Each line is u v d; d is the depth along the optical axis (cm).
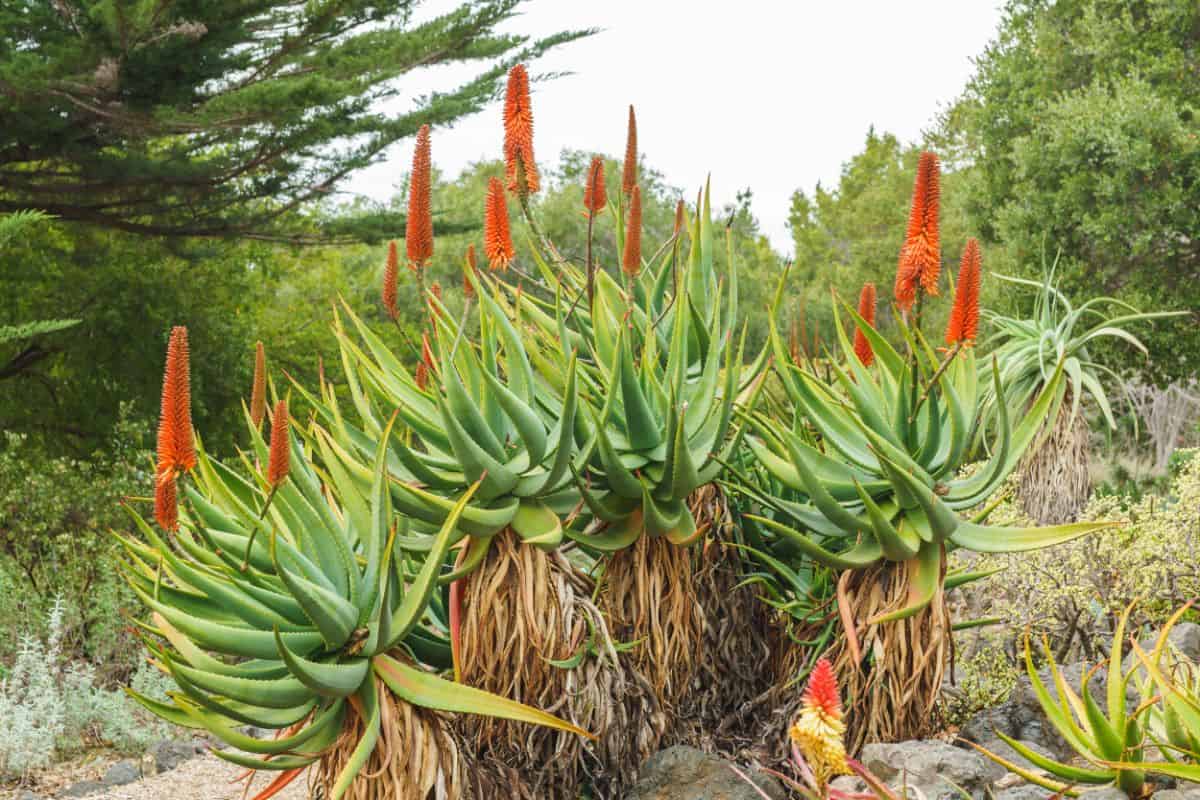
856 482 501
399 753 440
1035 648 705
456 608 498
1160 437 2284
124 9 1300
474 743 495
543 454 487
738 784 501
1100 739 426
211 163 1622
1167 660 556
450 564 554
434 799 453
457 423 465
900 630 522
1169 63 1886
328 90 1480
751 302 2750
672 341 533
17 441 1302
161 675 925
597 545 521
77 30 1375
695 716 570
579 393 510
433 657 546
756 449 550
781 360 540
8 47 1402
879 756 477
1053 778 465
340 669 428
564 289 629
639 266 501
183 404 383
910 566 528
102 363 1819
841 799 340
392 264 521
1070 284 1819
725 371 512
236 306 2095
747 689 594
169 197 1738
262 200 1891
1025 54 2156
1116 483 1852
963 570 676
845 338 567
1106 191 1759
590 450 499
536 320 592
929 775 458
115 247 1839
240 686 420
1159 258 1814
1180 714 402
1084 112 1831
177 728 870
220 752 432
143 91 1469
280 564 405
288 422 416
